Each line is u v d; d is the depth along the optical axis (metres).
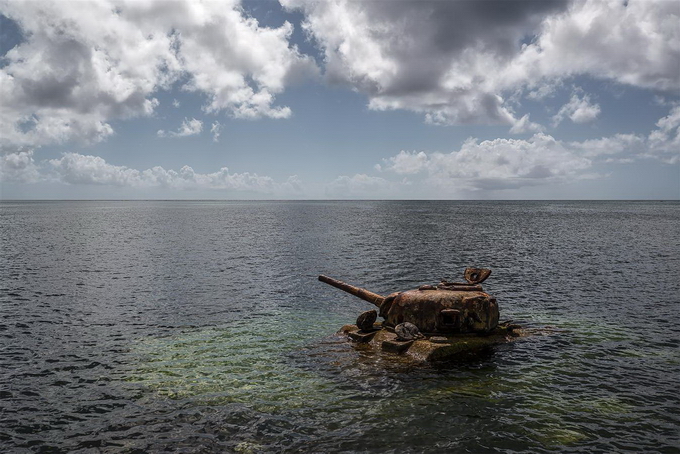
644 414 9.77
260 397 10.62
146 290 24.31
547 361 12.98
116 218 108.81
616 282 26.34
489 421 9.41
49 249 43.12
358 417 9.59
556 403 10.27
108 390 11.20
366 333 15.07
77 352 14.17
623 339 15.14
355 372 12.12
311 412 9.84
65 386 11.48
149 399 10.62
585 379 11.67
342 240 52.00
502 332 15.18
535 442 8.61
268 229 70.31
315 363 12.87
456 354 13.47
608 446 8.49
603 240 52.09
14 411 10.12
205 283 26.38
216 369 12.54
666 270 30.69
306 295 23.22
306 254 39.47
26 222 89.31
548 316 18.56
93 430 9.24
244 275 29.05
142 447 8.58
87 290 24.25
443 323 14.49
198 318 18.52
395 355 13.39
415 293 15.30
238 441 8.71
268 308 20.36
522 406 10.10
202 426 9.32
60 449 8.58
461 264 33.69
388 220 97.19
